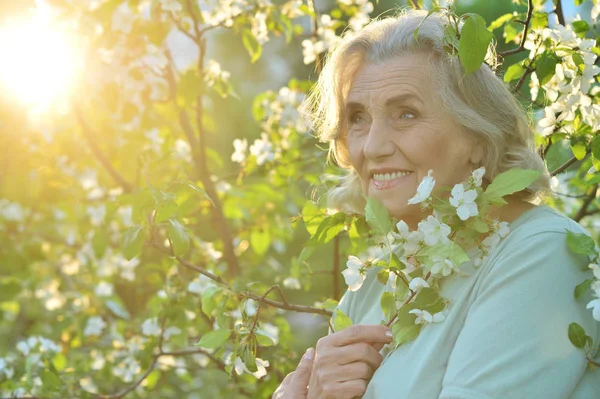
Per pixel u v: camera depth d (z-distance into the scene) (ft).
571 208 9.63
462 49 4.49
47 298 12.73
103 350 10.73
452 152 4.85
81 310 11.79
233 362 5.71
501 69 5.74
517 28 7.18
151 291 12.24
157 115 10.12
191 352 8.73
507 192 4.50
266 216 11.27
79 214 12.01
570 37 5.56
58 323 11.73
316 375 4.91
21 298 13.26
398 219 5.03
